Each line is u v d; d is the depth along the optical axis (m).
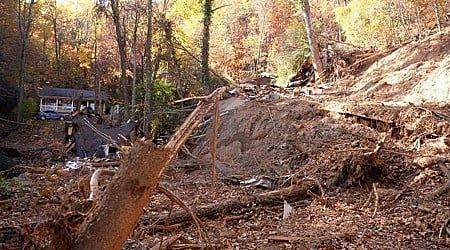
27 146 21.50
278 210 8.08
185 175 11.94
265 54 40.25
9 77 34.00
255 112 14.73
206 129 15.94
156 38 27.80
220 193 9.23
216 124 4.05
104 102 38.22
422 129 10.13
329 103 13.36
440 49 15.41
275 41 38.62
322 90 17.69
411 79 14.44
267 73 34.38
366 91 15.57
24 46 33.53
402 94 13.79
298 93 17.81
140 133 18.81
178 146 3.10
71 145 19.23
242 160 12.69
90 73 46.62
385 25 20.44
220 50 39.81
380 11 20.42
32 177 11.80
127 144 9.69
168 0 26.66
